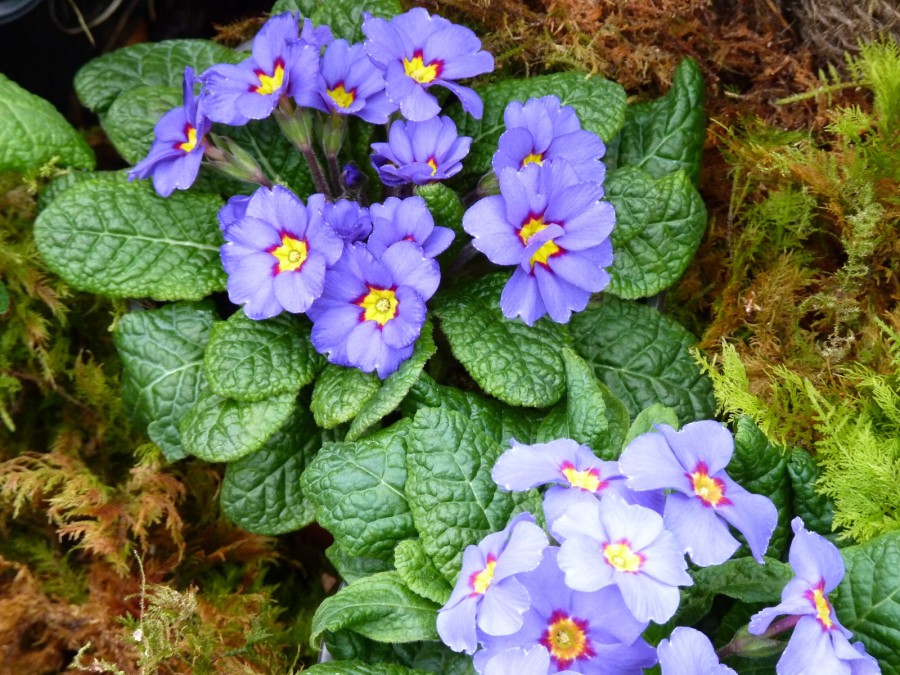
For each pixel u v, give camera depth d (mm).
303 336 336
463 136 354
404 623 271
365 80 331
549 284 296
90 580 371
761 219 359
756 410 307
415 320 294
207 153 335
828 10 364
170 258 347
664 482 235
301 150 337
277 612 369
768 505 247
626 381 345
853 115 341
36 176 365
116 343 352
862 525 283
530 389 312
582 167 321
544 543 226
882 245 333
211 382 321
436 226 317
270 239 307
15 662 356
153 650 314
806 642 225
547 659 221
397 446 298
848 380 318
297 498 344
